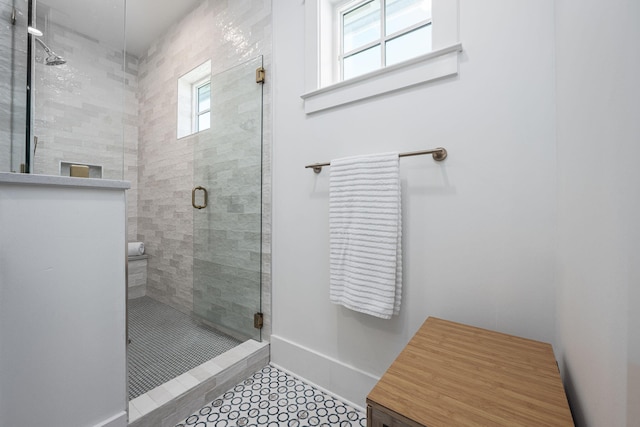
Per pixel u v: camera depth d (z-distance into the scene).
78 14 1.21
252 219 1.68
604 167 0.41
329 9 1.40
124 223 0.95
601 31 0.42
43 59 1.12
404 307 1.12
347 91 1.26
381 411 0.57
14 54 1.02
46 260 0.78
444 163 1.03
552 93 0.83
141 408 1.06
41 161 1.11
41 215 0.77
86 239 0.86
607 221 0.40
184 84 2.29
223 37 1.89
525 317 0.88
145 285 2.62
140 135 2.68
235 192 1.77
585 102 0.50
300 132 1.45
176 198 2.28
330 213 1.21
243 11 1.75
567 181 0.66
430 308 1.06
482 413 0.54
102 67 1.23
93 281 0.87
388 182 1.06
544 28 0.84
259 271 1.64
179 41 2.26
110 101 1.24
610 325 0.38
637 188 0.30
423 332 0.89
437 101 1.04
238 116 1.75
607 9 0.39
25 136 1.02
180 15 2.23
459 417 0.53
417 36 1.23
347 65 1.43
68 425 0.82
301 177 1.45
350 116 1.27
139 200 2.69
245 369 1.45
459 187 0.99
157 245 2.50
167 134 2.38
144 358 1.52
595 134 0.45
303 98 1.41
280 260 1.55
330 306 1.35
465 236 0.98
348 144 1.27
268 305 1.61
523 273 0.88
